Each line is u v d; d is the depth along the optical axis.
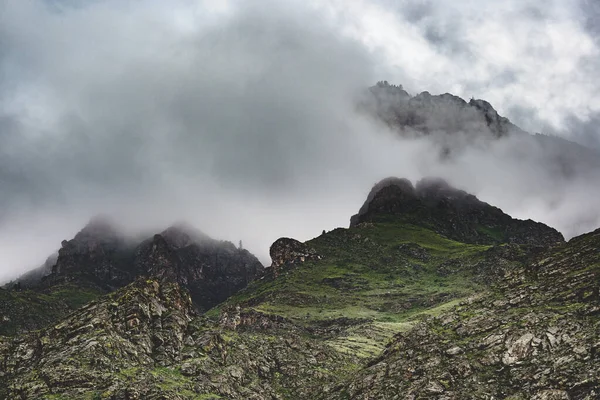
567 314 105.31
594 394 87.25
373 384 116.06
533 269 126.81
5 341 128.62
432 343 117.00
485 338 110.00
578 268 117.75
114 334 127.81
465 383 102.38
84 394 109.50
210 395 119.06
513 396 94.81
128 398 108.69
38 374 115.62
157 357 128.12
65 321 133.62
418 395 104.12
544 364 97.81
